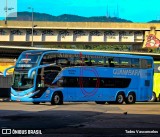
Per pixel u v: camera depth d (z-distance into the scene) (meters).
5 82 53.03
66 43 81.38
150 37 80.94
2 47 63.31
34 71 30.52
